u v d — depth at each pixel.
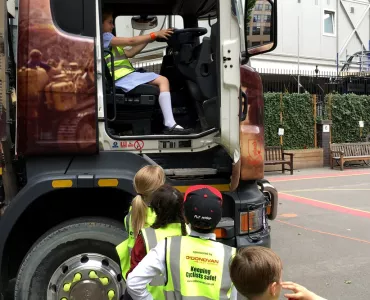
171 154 3.79
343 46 22.52
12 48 3.79
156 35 3.97
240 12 3.69
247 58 3.71
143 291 2.38
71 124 3.42
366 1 23.34
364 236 7.06
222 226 3.59
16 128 3.40
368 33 23.44
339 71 21.34
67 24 3.44
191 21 4.91
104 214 3.74
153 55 4.75
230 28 3.52
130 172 3.46
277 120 15.12
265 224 3.90
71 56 3.41
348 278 5.23
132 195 3.39
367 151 16.77
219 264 2.35
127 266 3.01
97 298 3.42
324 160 16.09
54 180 3.32
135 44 3.90
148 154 3.75
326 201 9.93
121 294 3.43
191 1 4.60
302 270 5.50
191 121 4.32
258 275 1.91
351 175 14.16
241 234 3.68
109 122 3.72
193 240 2.41
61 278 3.40
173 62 4.39
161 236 2.64
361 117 16.98
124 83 3.82
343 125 16.72
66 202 3.69
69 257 3.41
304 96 15.64
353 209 9.09
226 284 2.31
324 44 21.83
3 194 3.47
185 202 2.47
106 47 3.84
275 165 14.96
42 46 3.38
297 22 20.84
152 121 4.02
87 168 3.47
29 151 3.38
